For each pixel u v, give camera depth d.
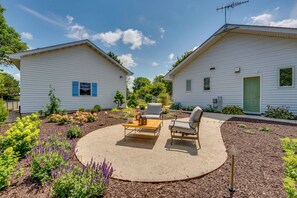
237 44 8.70
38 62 8.72
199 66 10.86
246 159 2.88
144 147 3.65
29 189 1.96
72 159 2.96
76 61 10.31
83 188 1.72
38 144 2.95
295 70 6.69
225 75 9.33
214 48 9.88
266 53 7.56
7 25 15.69
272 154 3.05
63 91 9.73
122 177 2.29
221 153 3.25
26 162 2.65
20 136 2.95
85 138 4.37
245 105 8.50
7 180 2.00
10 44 15.62
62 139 3.66
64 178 1.83
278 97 7.19
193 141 4.10
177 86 12.67
